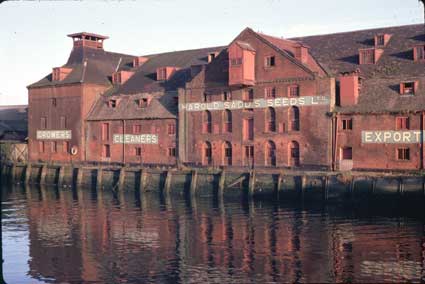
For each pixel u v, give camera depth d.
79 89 65.44
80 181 59.22
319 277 22.75
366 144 44.06
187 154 55.38
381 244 28.11
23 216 39.62
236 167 50.56
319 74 46.97
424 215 36.03
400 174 39.62
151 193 52.03
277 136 48.84
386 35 50.69
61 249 28.67
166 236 31.47
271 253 26.83
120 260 26.19
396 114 42.62
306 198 42.28
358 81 46.66
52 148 68.50
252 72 50.22
